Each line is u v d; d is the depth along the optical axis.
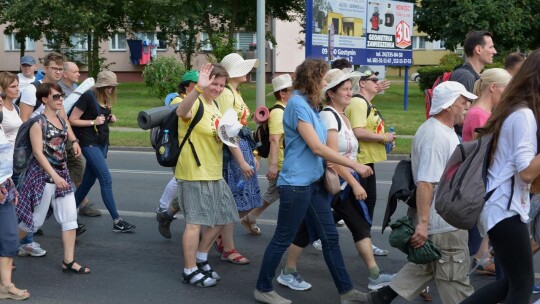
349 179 5.10
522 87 3.76
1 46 44.25
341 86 5.05
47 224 7.64
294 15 36.22
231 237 6.27
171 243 6.91
